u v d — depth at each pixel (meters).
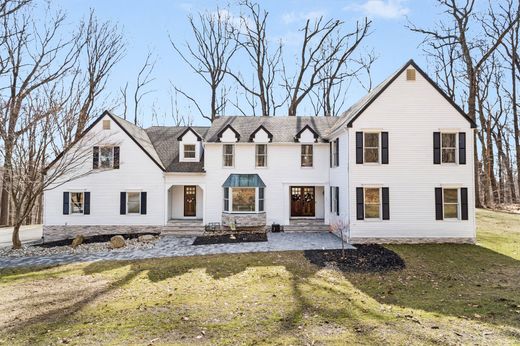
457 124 18.67
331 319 8.37
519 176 31.95
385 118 18.73
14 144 18.05
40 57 20.08
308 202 24.53
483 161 36.94
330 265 14.16
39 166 19.38
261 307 9.37
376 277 12.68
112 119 22.64
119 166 22.61
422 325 7.84
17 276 13.30
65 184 22.33
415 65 18.83
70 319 8.57
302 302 9.79
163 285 11.80
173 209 24.61
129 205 22.80
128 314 8.87
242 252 16.62
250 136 23.34
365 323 8.04
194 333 7.51
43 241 21.84
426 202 18.50
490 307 9.08
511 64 31.92
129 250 17.91
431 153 18.61
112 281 12.38
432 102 18.75
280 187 23.39
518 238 19.25
